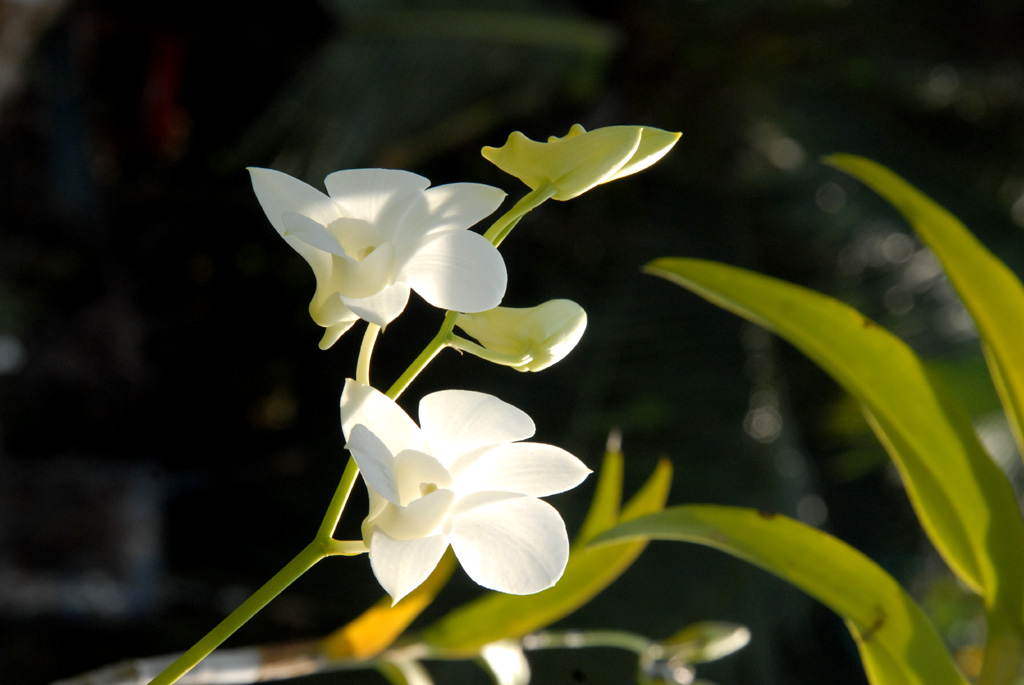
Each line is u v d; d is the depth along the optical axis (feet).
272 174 2.32
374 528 2.26
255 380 7.84
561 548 2.26
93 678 2.40
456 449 2.30
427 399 2.28
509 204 7.51
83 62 6.95
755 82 8.42
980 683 2.54
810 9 8.34
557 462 2.30
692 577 5.56
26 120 6.66
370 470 2.22
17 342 6.95
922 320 7.46
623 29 8.06
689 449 6.15
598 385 6.37
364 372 2.29
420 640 2.59
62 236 7.11
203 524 6.73
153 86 7.36
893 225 7.54
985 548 2.56
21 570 6.09
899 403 2.60
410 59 6.38
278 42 7.46
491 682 4.94
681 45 8.16
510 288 7.30
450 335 2.31
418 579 2.23
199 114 7.73
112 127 7.39
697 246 7.38
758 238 7.93
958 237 2.61
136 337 7.54
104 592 6.18
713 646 2.69
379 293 2.28
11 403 6.91
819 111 8.35
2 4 4.59
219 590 6.33
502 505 2.29
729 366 6.48
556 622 5.35
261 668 2.50
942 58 8.32
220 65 7.59
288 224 2.27
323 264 2.31
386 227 2.32
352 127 6.33
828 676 6.45
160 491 6.79
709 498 5.99
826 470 7.86
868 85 8.50
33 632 6.08
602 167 2.32
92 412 7.24
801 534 2.52
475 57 6.64
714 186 8.04
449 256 2.29
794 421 6.62
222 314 7.93
